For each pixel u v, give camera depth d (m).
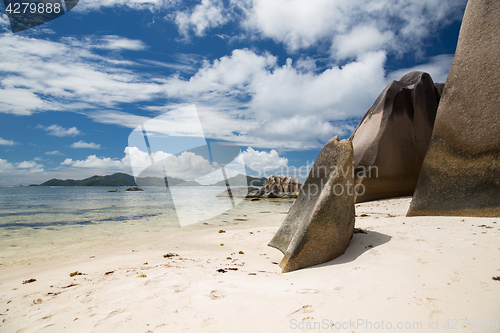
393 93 12.32
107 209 11.09
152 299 2.43
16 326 2.13
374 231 4.49
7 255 4.70
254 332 1.81
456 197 6.02
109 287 2.89
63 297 2.68
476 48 6.16
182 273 3.30
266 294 2.40
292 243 3.61
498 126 5.63
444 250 3.08
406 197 11.24
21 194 26.14
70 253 4.82
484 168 5.72
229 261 4.05
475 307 1.80
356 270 2.81
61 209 11.43
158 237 6.20
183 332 1.86
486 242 3.29
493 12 5.97
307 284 2.63
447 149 6.38
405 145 11.92
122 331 1.93
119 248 5.18
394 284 2.29
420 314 1.80
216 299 2.34
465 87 6.24
